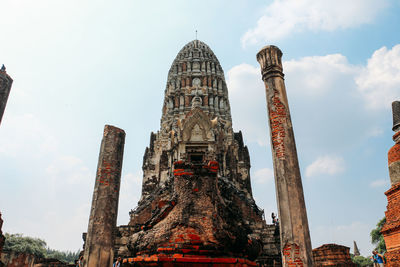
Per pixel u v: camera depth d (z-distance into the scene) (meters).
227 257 9.66
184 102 56.56
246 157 55.22
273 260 26.00
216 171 11.95
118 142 15.62
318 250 22.78
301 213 11.48
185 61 61.56
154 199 34.66
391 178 15.97
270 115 13.60
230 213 11.58
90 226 13.26
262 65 14.85
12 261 29.19
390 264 14.80
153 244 10.16
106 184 14.29
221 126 54.88
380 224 50.62
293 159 12.47
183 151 41.81
